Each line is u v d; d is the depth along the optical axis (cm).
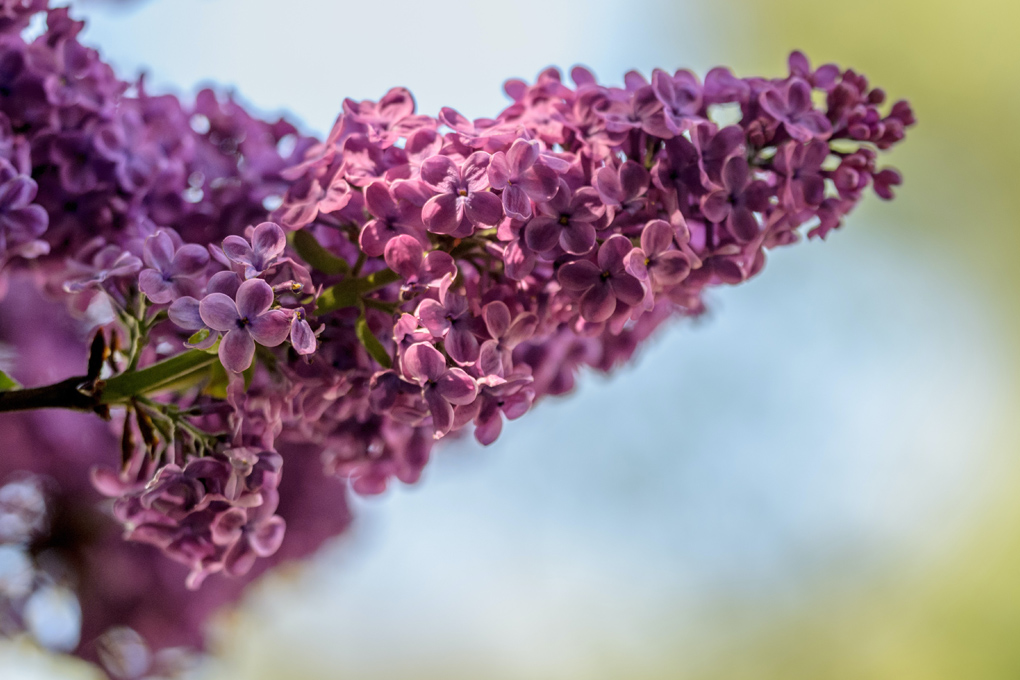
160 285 53
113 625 70
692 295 55
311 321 53
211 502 54
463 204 52
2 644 69
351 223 55
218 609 74
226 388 55
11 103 56
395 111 56
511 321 53
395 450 58
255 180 60
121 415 62
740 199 54
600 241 53
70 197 57
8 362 68
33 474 69
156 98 60
